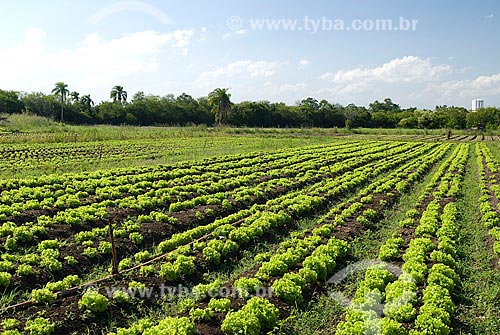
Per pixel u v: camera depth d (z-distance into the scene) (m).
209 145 54.66
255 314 10.69
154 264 14.20
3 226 15.56
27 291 12.06
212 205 22.03
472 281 13.71
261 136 78.19
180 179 27.30
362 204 22.83
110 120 116.12
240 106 125.38
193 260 14.41
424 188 29.09
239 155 41.44
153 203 21.14
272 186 27.22
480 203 23.75
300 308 11.98
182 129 84.50
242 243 16.56
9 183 22.72
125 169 30.14
